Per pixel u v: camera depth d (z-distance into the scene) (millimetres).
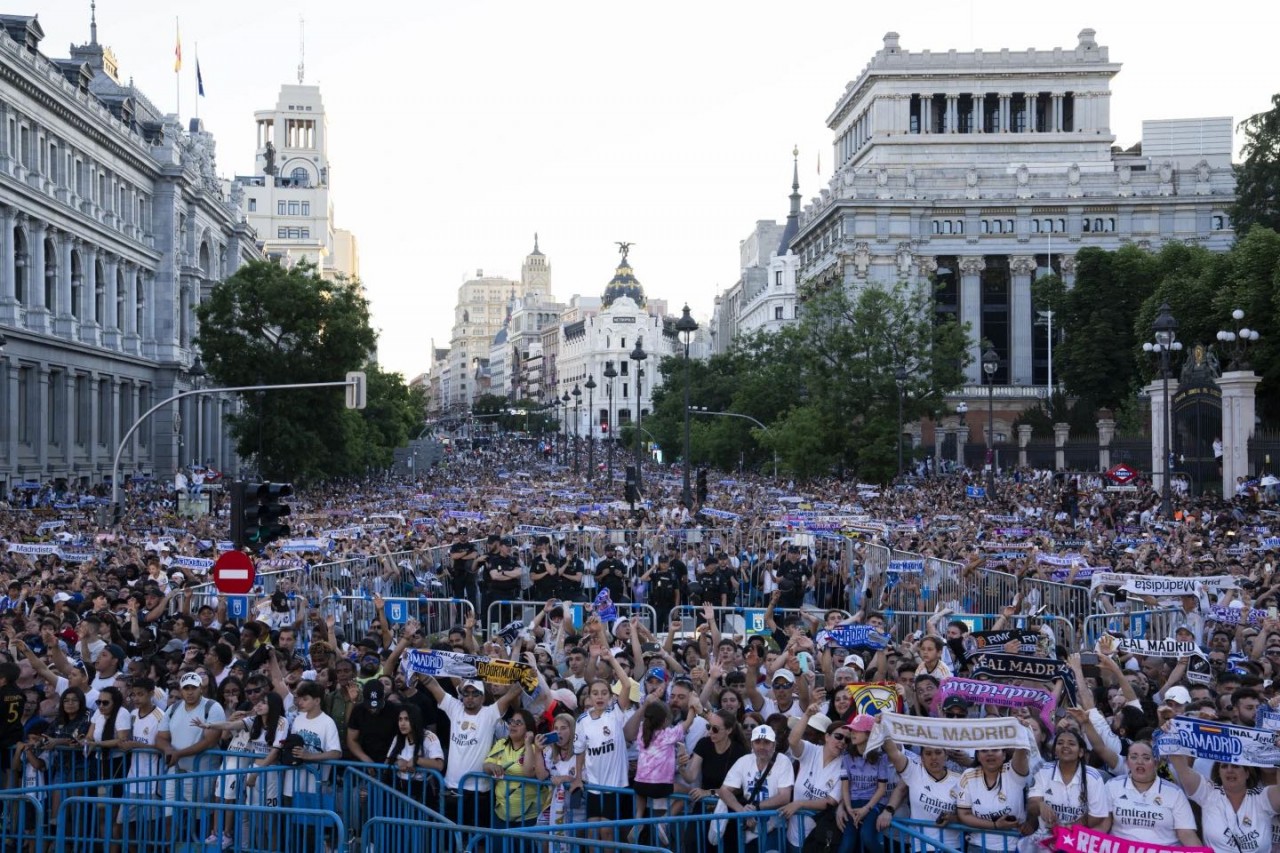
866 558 39000
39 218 85562
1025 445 104062
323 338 88500
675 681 15672
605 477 123688
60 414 90625
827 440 93938
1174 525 44188
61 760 16422
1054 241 145875
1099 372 114125
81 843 14711
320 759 15336
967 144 164750
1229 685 16000
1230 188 143875
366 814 15461
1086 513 60281
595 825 12734
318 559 35781
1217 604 25266
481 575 35594
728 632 28203
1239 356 67312
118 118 107188
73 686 16922
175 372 112625
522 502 70688
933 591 33281
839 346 93875
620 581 33875
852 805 14031
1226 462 65312
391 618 27953
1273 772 12820
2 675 16672
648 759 14570
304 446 87750
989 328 156000
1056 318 120125
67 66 95125
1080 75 164000
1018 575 30500
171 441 112500
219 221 130250
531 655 17672
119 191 103938
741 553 41250
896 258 145625
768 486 88438
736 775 14305
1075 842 11852
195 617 26125
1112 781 12719
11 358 81125
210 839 14711
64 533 44406
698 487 59719
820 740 14188
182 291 118188
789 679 15727
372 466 127250
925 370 93438
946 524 49906
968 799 13133
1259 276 81000
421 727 15609
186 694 16078
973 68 164375
